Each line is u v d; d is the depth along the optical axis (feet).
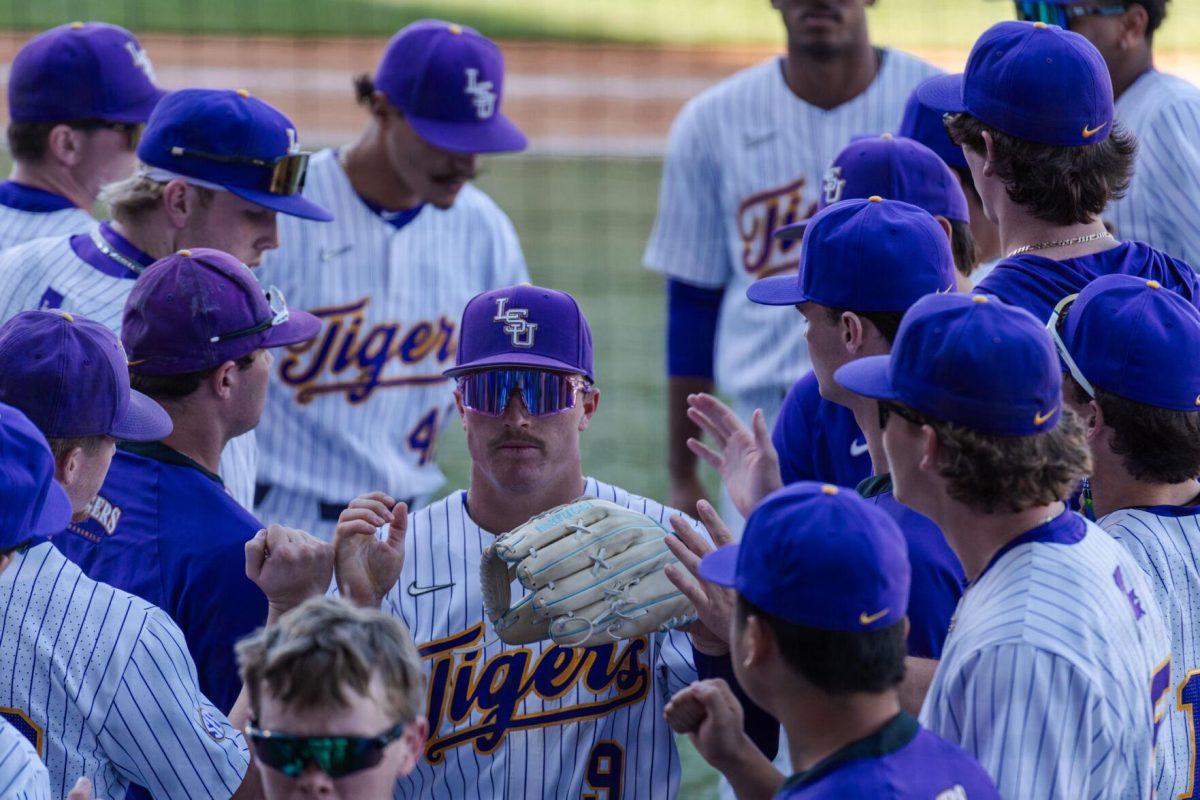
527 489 46.03
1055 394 37.40
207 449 52.80
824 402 59.93
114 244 66.74
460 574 46.32
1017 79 51.03
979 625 36.55
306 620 35.42
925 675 42.98
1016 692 35.19
